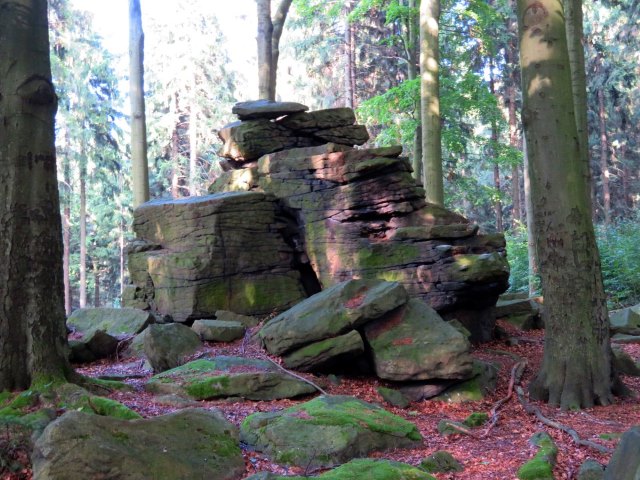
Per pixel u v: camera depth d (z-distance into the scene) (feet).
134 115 61.72
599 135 115.14
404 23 83.35
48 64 24.89
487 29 94.63
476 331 44.86
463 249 42.55
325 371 33.42
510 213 132.16
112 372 34.76
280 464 19.56
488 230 125.18
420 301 35.35
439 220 44.73
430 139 58.49
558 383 31.48
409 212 44.93
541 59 32.48
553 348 32.17
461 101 77.66
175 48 121.70
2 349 23.04
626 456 15.72
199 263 44.24
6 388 22.86
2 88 24.04
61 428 16.44
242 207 45.75
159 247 48.80
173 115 120.57
